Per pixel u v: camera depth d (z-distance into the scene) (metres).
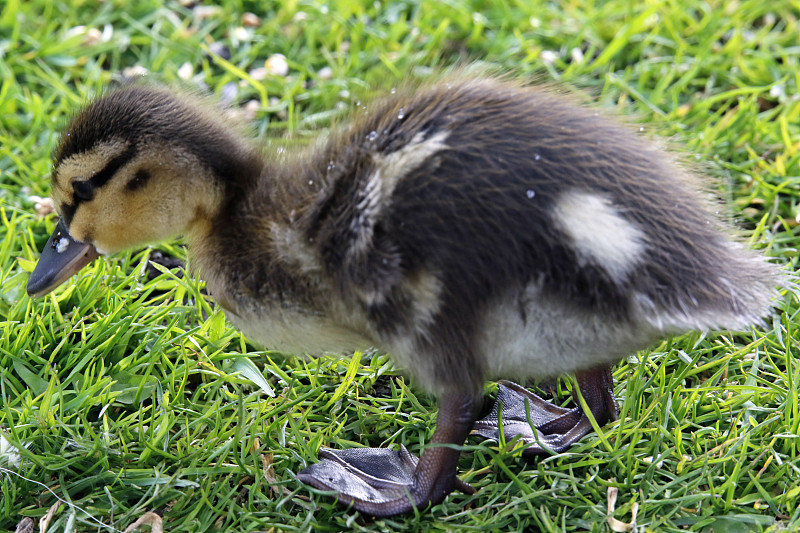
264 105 6.02
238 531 3.82
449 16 6.66
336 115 5.16
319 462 4.06
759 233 5.15
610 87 6.17
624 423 4.12
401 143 3.70
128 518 3.87
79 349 4.48
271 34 6.52
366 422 4.34
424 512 3.88
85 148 4.04
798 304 4.72
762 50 6.34
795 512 3.75
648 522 3.78
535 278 3.49
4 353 4.41
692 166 4.42
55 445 4.10
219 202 4.12
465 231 3.51
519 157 3.60
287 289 3.86
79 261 4.24
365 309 3.67
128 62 6.54
